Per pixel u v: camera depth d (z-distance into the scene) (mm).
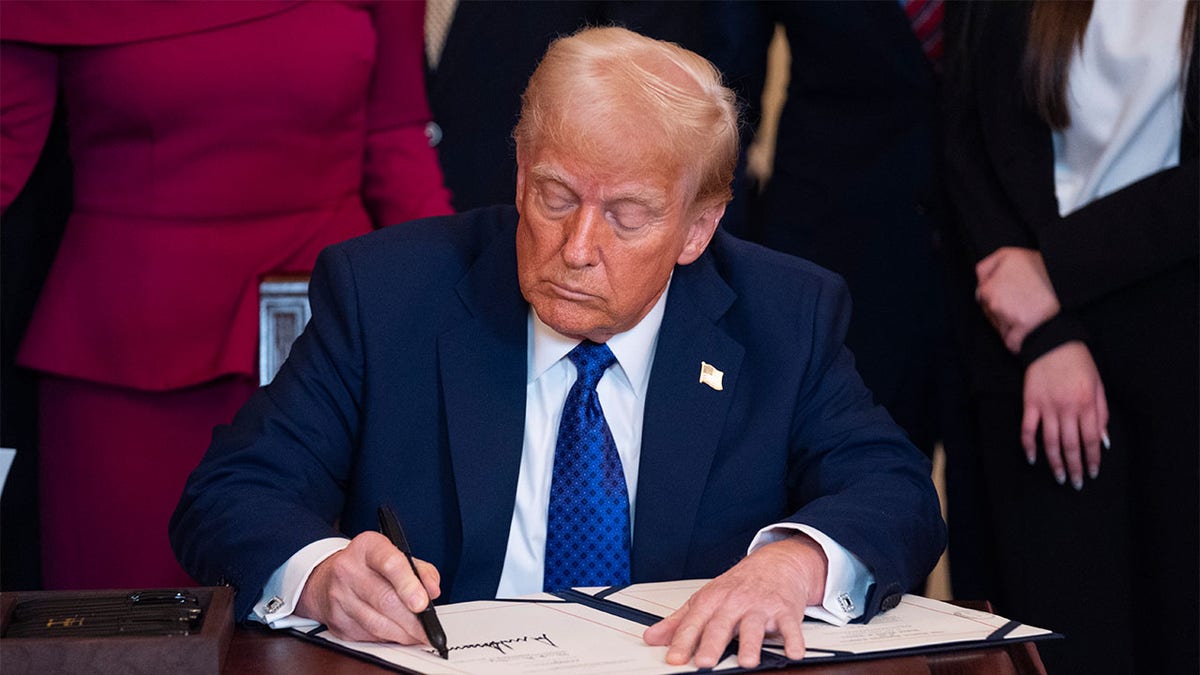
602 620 1435
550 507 1712
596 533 1702
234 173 2436
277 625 1440
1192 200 2234
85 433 2480
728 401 1767
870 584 1498
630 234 1515
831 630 1432
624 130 1463
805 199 2791
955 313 2617
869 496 1631
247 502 1601
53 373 2455
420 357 1768
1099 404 2336
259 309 2029
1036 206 2408
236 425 1763
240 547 1521
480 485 1698
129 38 2342
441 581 1726
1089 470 2361
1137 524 2365
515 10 3102
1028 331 2379
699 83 1529
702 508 1734
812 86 2797
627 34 1537
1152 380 2311
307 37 2465
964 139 2553
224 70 2387
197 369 2438
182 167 2412
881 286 2730
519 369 1753
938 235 2723
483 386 1742
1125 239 2285
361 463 1752
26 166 2430
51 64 2402
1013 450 2467
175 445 2480
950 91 2578
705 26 2871
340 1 2537
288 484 1681
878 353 2742
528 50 3100
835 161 2762
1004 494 2482
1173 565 2303
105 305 2424
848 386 1830
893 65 2682
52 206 2568
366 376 1756
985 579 2662
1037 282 2375
